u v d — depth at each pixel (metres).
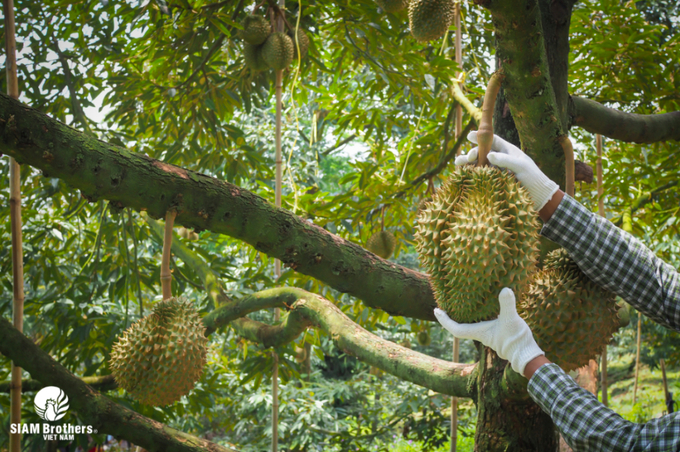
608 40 2.57
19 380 1.96
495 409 1.42
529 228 1.02
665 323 1.11
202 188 1.33
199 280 3.35
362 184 3.00
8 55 1.80
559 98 1.50
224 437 7.16
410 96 3.17
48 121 1.15
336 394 7.35
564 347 1.08
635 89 2.88
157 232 3.04
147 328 1.35
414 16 2.36
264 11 2.83
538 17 1.05
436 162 3.40
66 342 2.81
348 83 3.43
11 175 1.91
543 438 1.43
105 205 2.83
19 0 2.21
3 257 2.91
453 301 1.07
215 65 2.82
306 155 6.87
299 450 5.14
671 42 2.54
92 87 2.68
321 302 1.99
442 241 1.06
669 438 0.82
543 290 1.10
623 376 12.35
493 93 1.14
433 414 4.48
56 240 3.14
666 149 3.14
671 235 3.53
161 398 1.35
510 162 1.08
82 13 2.33
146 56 2.77
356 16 2.62
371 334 1.82
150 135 3.28
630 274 1.08
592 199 3.81
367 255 1.58
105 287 2.94
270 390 5.58
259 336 2.23
